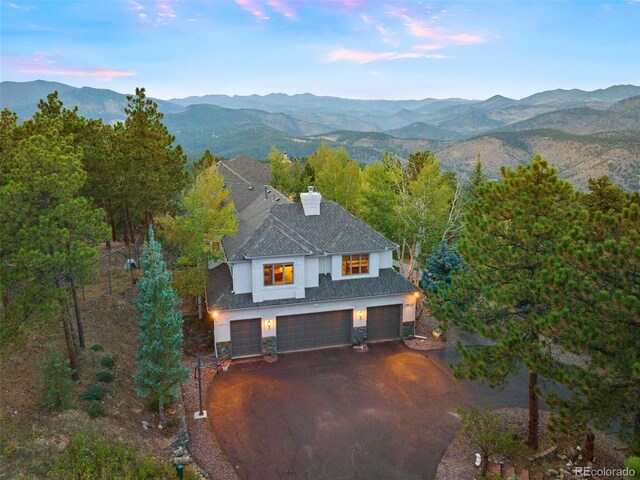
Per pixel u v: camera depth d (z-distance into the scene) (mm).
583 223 16000
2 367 19109
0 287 16281
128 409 19266
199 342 28141
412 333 29188
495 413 21188
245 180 48312
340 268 28234
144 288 19047
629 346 13172
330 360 26453
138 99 33906
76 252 17594
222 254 30438
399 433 19734
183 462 17234
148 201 33281
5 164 19609
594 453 18438
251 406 21672
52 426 16250
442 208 36812
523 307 17516
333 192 52250
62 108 33688
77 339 23156
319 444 18922
